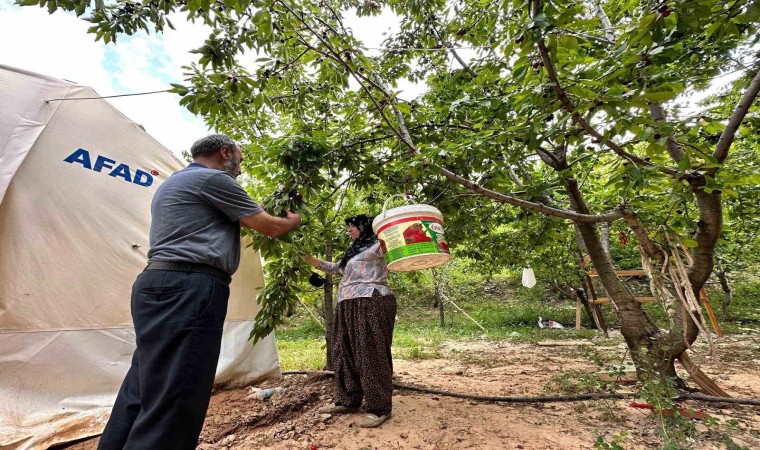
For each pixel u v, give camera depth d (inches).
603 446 86.0
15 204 118.1
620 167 107.6
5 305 113.2
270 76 101.5
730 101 144.4
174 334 63.8
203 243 70.9
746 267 435.8
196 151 85.7
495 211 200.5
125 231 139.9
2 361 110.6
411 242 95.3
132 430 61.2
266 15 79.8
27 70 126.5
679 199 112.1
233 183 77.6
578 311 390.6
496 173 152.1
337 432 107.5
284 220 86.4
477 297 630.5
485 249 248.2
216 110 95.7
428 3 156.6
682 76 104.1
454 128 135.0
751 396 132.4
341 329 122.0
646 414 111.7
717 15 72.1
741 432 97.1
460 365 204.2
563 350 245.6
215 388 153.0
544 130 92.9
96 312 128.8
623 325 136.9
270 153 119.4
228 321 161.9
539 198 161.9
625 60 83.7
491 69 143.1
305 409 130.7
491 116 126.3
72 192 129.6
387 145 156.7
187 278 67.5
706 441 93.4
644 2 88.2
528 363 204.2
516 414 118.7
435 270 470.9
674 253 116.2
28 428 107.3
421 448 96.0
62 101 131.0
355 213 213.5
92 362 125.2
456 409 124.9
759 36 109.8
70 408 117.9
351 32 123.2
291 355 244.2
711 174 102.0
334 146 123.6
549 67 75.8
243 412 124.8
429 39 182.4
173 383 61.8
